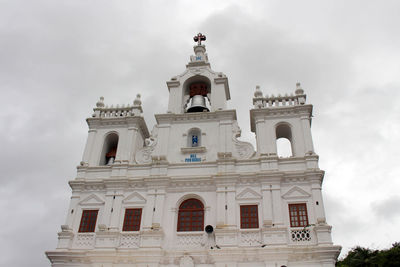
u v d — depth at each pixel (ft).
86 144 98.12
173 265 76.33
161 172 89.45
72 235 83.05
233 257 73.97
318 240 74.02
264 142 90.12
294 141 89.81
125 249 78.95
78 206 87.71
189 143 97.14
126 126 100.73
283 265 71.61
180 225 83.35
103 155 99.40
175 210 84.28
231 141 92.07
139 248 78.02
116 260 77.51
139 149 96.07
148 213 83.41
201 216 83.82
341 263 106.73
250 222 79.56
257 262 73.67
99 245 79.66
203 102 106.11
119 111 104.17
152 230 79.71
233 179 84.28
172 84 106.93
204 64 110.22
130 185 88.99
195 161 91.30
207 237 79.10
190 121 98.43
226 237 76.74
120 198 86.79
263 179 83.30
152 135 97.60
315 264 71.87
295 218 78.84
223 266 73.46
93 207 87.30
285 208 80.02
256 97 97.40
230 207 81.00
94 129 100.68
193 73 108.47
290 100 96.73
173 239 80.12
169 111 100.01
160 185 86.99
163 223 82.48
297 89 97.60
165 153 93.15
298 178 83.20
